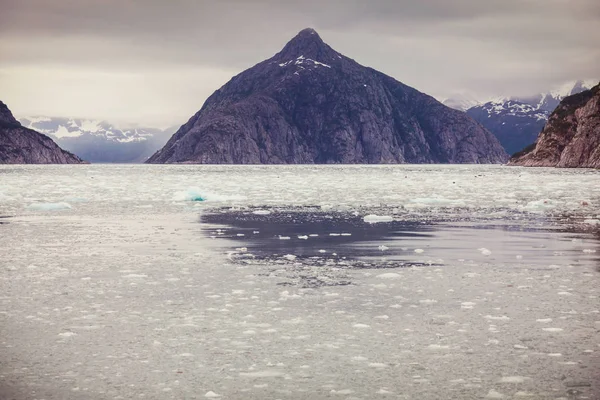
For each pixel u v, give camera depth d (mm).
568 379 10352
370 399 9648
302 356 11430
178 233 28000
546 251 22781
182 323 13383
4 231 28469
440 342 12156
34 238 26172
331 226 30797
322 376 10523
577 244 24531
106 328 13023
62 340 12281
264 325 13211
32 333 12695
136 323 13367
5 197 49094
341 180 93000
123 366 10945
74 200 46531
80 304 14914
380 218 34250
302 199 50719
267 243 24938
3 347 11875
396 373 10648
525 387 10047
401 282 17328
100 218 34375
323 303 15016
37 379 10391
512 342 12125
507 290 16328
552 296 15656
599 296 15633
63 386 10117
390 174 127125
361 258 21297
